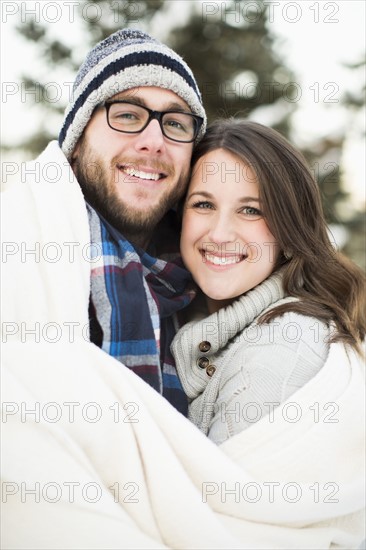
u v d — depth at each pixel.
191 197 1.82
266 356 1.62
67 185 1.68
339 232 5.07
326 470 1.50
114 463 1.38
